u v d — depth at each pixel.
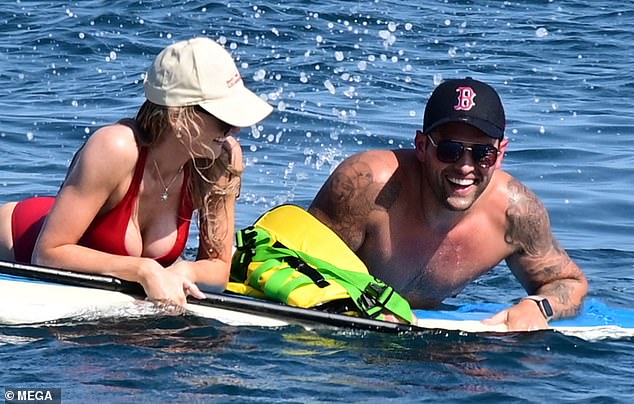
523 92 42.00
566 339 19.19
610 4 60.97
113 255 18.52
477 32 52.66
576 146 35.03
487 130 18.92
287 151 33.38
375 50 47.75
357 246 20.66
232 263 20.45
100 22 50.47
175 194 18.98
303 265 19.58
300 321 18.72
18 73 42.28
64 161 31.61
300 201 28.89
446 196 19.50
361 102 39.06
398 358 17.72
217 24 50.75
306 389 16.09
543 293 20.64
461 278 20.97
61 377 15.91
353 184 20.30
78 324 17.91
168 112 17.80
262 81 41.44
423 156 19.88
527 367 17.67
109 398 15.29
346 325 18.73
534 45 50.34
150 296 18.28
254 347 17.59
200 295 18.55
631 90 42.84
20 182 29.53
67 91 39.69
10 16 51.53
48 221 18.42
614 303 22.52
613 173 32.44
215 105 17.77
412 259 20.67
